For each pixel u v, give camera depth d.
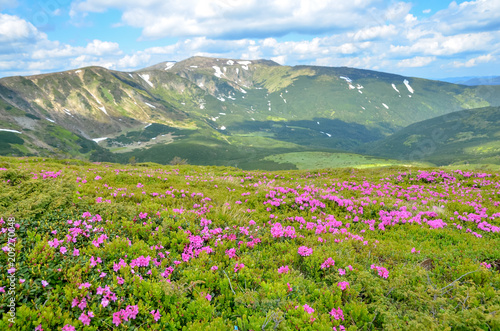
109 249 6.27
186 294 5.58
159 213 9.06
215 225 9.10
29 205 7.29
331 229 10.36
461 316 5.27
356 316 5.46
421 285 6.16
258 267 7.02
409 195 18.22
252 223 9.70
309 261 7.44
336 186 20.98
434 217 13.14
